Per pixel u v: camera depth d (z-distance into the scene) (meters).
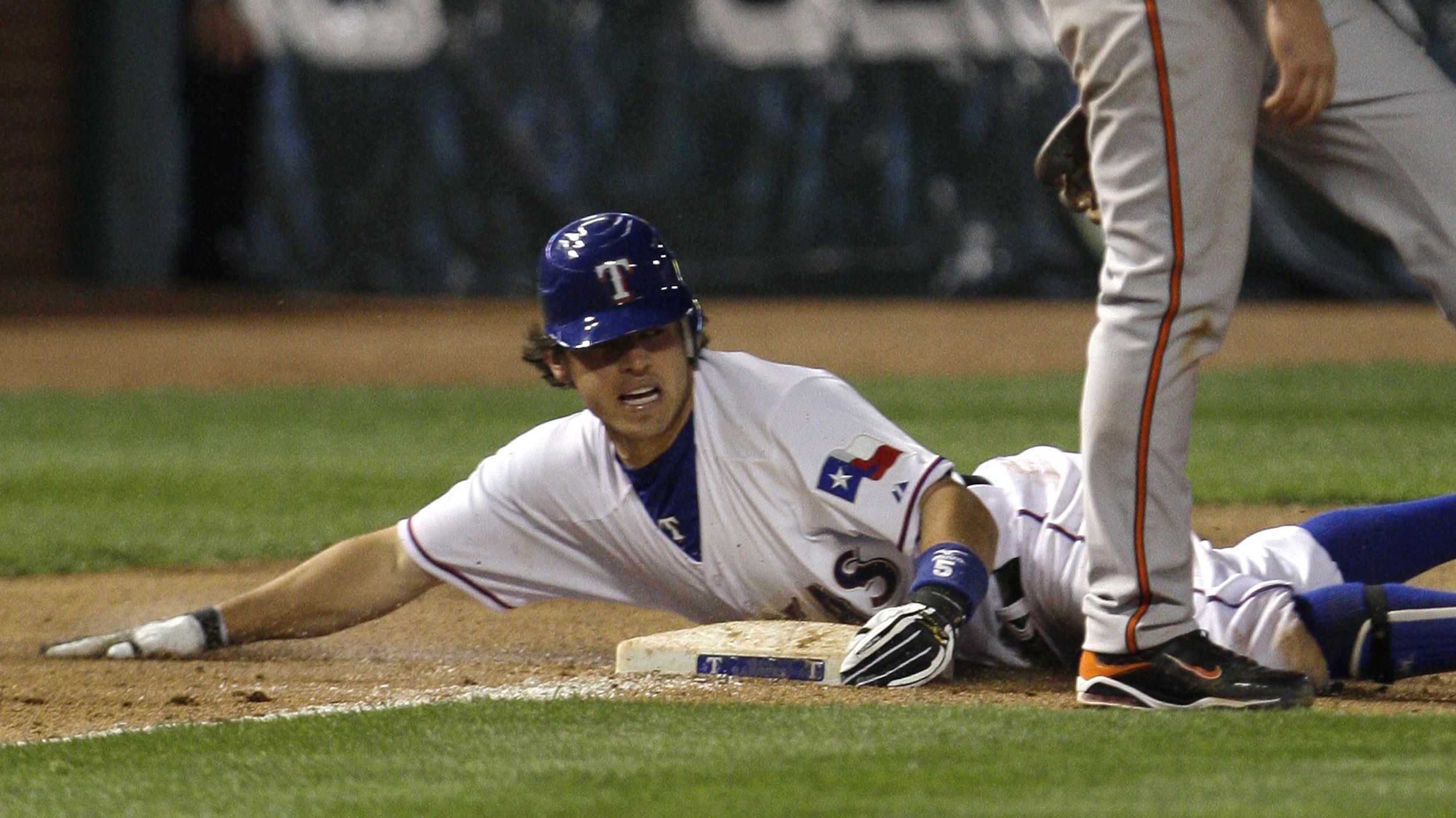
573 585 13.64
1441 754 9.16
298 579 14.05
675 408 12.25
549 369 12.70
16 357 49.38
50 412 37.94
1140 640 10.59
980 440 28.44
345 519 23.36
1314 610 11.53
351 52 64.69
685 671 12.38
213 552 21.14
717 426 12.46
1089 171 12.22
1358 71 11.61
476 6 63.53
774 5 62.75
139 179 67.56
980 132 61.94
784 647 12.27
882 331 52.28
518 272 63.97
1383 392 34.69
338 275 65.50
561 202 63.47
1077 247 61.78
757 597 12.96
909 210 62.50
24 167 68.75
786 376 12.50
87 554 21.17
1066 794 8.34
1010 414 32.81
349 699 12.33
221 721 11.28
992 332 52.25
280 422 35.75
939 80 62.03
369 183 64.81
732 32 62.66
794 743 9.75
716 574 12.90
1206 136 10.09
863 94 62.41
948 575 11.80
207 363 48.03
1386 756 9.12
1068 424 30.91
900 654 11.66
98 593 18.80
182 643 14.25
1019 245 61.94
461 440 31.92
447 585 17.92
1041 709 10.69
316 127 65.12
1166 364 10.30
